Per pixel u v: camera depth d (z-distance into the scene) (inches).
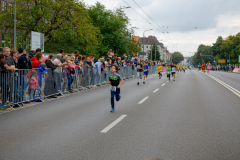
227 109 322.3
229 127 230.5
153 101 385.4
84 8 1192.2
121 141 186.2
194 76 1172.5
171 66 848.9
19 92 335.3
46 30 1053.8
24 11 1051.3
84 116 274.1
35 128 223.0
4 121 249.6
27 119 258.5
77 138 193.5
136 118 265.4
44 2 1022.4
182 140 189.8
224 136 201.6
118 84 301.6
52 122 245.8
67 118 263.7
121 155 157.5
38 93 376.2
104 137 196.2
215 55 4313.5
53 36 1112.8
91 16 1449.3
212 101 390.0
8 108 320.8
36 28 1049.5
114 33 1425.9
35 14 1045.8
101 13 1466.5
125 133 207.8
